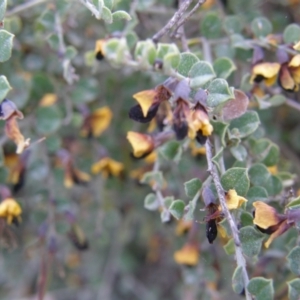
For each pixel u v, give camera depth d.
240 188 0.44
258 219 0.44
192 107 0.43
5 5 0.46
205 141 0.43
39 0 0.53
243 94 0.46
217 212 0.44
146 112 0.44
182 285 0.69
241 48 0.53
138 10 0.54
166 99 0.44
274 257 0.53
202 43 0.55
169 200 0.49
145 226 0.70
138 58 0.44
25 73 0.61
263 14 0.61
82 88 0.60
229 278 0.59
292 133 0.67
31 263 0.72
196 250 0.56
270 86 0.52
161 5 0.58
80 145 0.64
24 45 0.60
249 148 0.50
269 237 0.46
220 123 0.46
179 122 0.43
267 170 0.48
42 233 0.56
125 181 0.66
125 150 0.66
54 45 0.55
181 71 0.44
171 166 0.58
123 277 0.77
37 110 0.58
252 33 0.54
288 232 0.49
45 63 0.61
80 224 0.65
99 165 0.59
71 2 0.54
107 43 0.45
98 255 0.75
